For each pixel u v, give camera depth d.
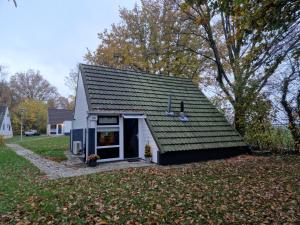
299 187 8.94
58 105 88.62
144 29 31.42
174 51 25.11
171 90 18.81
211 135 16.50
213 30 24.69
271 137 18.08
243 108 16.58
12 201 7.66
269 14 7.31
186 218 6.43
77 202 7.34
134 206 7.09
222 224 6.18
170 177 10.51
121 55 31.42
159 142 14.30
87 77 15.92
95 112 14.10
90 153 14.38
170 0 25.83
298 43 8.83
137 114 15.23
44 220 6.21
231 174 10.98
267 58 9.60
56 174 11.69
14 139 48.25
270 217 6.58
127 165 13.87
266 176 10.57
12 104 74.62
